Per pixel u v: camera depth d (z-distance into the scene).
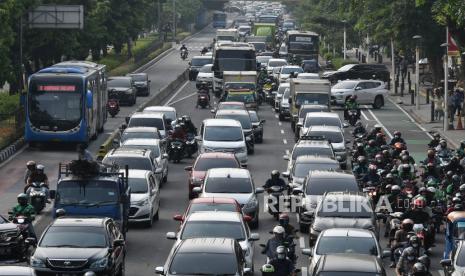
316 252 47.28
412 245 47.22
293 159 80.00
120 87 138.62
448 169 69.75
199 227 50.62
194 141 95.50
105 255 47.41
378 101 136.88
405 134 111.00
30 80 98.06
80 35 146.62
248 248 49.41
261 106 142.00
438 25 137.50
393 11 139.75
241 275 43.19
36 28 126.00
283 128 118.25
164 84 170.12
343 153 89.06
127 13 182.38
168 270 42.91
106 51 195.00
